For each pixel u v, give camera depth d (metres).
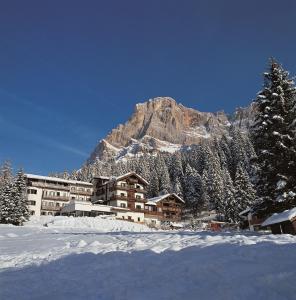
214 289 7.12
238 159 123.69
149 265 10.60
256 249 10.67
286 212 23.97
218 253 11.03
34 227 52.09
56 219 64.62
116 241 20.66
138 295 7.36
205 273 8.52
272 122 29.92
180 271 9.17
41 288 9.14
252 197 75.50
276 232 24.59
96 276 9.95
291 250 9.83
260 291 6.59
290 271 7.45
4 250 19.75
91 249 16.28
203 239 16.05
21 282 9.95
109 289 8.22
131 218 85.19
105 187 93.50
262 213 30.44
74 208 75.62
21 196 66.81
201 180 105.69
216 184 95.81
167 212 94.56
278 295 6.27
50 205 86.44
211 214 99.44
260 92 31.77
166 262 10.74
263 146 30.50
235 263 9.11
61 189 89.81
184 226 76.94
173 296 7.05
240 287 6.93
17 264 13.70
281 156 29.02
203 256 10.87
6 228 47.59
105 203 91.62
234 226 62.44
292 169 28.91
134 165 151.25
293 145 29.17
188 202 107.25
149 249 13.77
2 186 79.75
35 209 84.69
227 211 79.56
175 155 148.38
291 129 29.70
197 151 148.75
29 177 85.62
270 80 32.16
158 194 118.81
